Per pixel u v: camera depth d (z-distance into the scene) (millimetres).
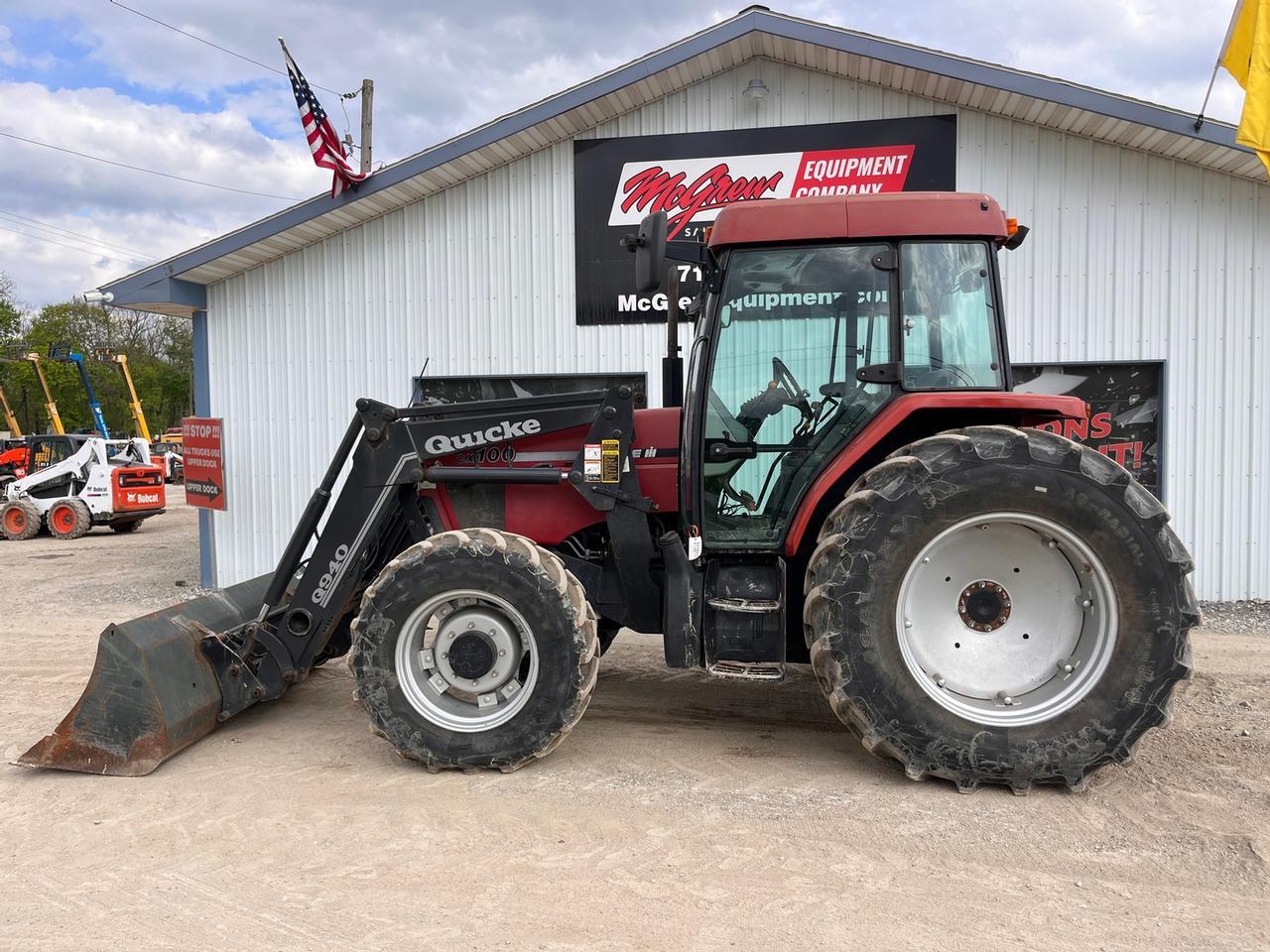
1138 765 3627
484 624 3705
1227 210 7281
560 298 8414
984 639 3467
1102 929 2434
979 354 3688
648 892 2656
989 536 3424
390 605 3641
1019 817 3141
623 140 8164
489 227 8508
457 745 3613
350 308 8852
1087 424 7699
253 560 9195
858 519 3354
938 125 7652
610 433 3908
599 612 4121
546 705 3590
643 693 4832
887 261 3686
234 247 8477
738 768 3680
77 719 3709
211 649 4035
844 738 4062
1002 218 3674
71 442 14656
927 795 3344
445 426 4031
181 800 3410
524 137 8023
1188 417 7477
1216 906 2549
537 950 2350
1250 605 7281
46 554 11977
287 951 2371
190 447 9242
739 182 8023
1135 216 7426
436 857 2902
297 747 4027
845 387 3752
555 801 3338
